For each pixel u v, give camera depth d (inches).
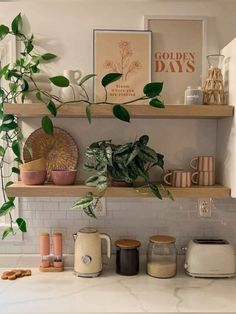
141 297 61.7
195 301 60.2
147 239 77.2
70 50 75.1
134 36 73.5
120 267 72.1
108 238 73.3
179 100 75.1
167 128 76.4
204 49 74.7
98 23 74.9
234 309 57.5
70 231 77.1
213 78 69.1
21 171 69.1
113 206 76.7
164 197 70.4
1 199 78.1
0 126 71.2
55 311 56.4
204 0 73.4
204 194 67.6
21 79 70.7
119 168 66.7
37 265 76.5
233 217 77.0
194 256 71.0
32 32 74.8
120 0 73.3
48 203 76.9
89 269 70.3
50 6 74.6
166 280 69.6
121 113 64.3
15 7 74.5
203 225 77.2
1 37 71.8
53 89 73.9
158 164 69.9
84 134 76.2
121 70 73.4
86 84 74.2
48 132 67.2
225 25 75.1
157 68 74.6
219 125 74.6
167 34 74.6
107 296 62.1
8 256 76.4
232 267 71.0
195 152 76.7
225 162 70.6
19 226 73.7
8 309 56.9
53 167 75.0
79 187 66.9
